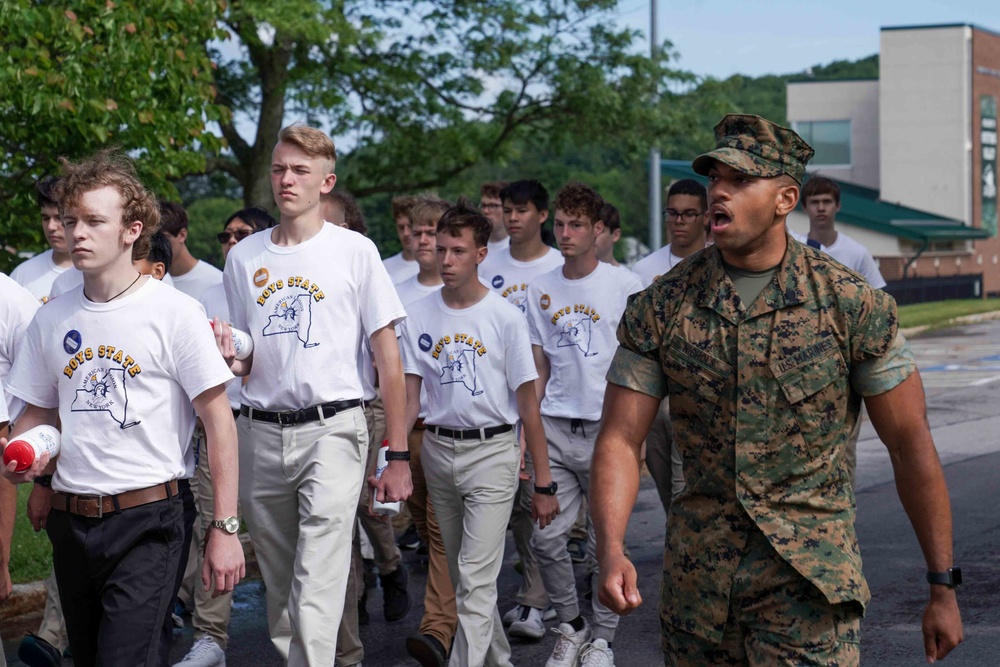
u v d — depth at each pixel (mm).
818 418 2709
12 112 9133
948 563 2781
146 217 3498
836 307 2705
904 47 47219
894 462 2801
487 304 4824
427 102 20609
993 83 48406
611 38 20062
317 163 4281
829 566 2660
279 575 4449
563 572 5062
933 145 47156
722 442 2742
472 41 19859
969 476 8922
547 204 6469
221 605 5070
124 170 3482
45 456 3395
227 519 3568
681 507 2850
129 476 3461
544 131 21312
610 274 5438
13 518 3811
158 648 3434
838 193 7246
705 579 2770
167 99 9812
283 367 4250
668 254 6145
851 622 2709
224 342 3984
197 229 43906
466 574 4719
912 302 36469
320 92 18109
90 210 3375
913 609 5723
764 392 2701
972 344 22266
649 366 2850
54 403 3623
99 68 8922
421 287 6270
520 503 5406
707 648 2801
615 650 5340
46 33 8805
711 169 2758
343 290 4289
